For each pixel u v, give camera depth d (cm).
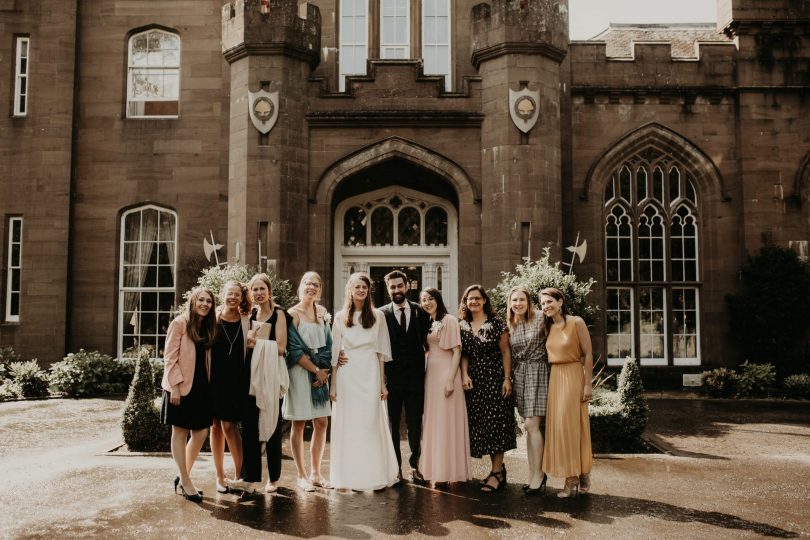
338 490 577
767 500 552
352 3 1396
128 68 1419
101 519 496
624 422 746
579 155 1373
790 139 1389
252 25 1156
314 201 1181
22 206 1365
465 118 1184
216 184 1379
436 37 1385
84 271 1372
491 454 582
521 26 1159
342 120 1184
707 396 1253
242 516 503
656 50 1392
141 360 761
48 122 1377
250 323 566
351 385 579
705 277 1384
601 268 1359
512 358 590
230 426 577
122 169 1387
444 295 1323
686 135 1389
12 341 1338
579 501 545
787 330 1320
